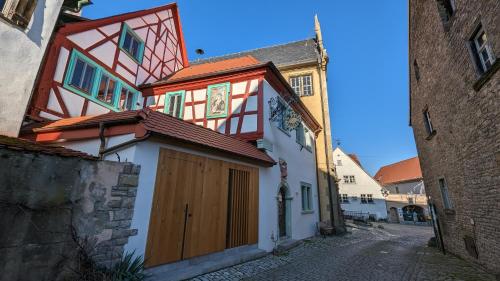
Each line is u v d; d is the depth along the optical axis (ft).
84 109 26.91
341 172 116.57
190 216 18.92
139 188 15.75
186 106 34.58
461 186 24.47
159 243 16.44
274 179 31.04
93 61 28.63
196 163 20.26
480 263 22.21
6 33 18.07
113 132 17.12
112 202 14.23
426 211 103.04
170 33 44.93
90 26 28.48
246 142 29.17
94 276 11.99
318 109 55.47
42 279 11.21
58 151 12.53
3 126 17.49
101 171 13.99
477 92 18.78
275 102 34.17
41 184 11.60
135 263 14.26
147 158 16.60
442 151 28.40
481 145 19.48
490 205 19.45
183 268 17.63
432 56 26.99
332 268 22.21
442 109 26.50
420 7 27.86
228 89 32.91
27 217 11.03
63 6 23.94
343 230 50.29
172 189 17.93
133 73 35.29
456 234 27.40
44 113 22.56
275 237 29.09
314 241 37.65
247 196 25.44
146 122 16.69
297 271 20.92
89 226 13.07
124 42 34.09
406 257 28.07
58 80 24.25
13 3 18.49
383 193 109.40
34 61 19.45
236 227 23.38
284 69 58.85
